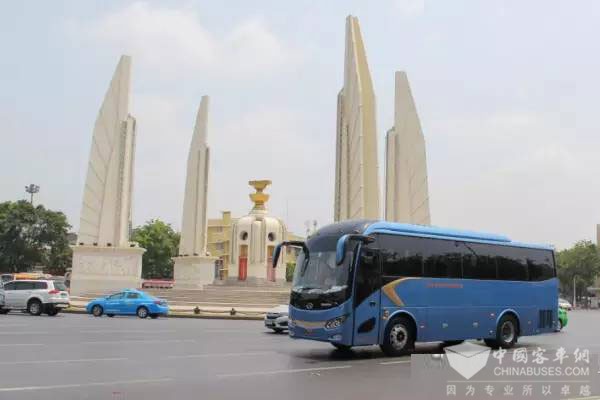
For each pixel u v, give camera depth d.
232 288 52.62
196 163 56.81
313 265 17.39
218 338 22.20
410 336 17.64
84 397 10.16
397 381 12.60
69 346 17.91
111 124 49.19
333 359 16.42
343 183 44.31
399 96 45.50
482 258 19.92
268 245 58.50
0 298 33.53
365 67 43.44
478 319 19.44
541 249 22.31
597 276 100.00
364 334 16.47
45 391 10.66
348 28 45.25
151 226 87.62
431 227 18.83
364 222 17.39
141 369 13.61
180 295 46.81
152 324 28.91
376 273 16.97
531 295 21.39
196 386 11.49
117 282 47.38
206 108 57.34
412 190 43.56
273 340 21.91
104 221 48.19
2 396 10.12
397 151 44.81
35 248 69.94
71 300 43.59
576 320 47.25
